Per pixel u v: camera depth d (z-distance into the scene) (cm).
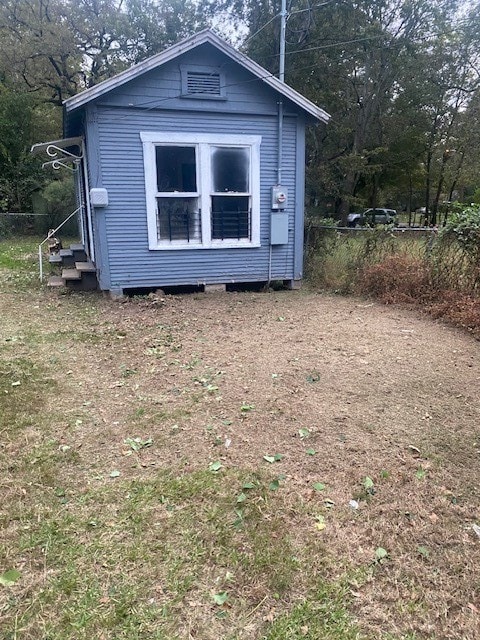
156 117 718
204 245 785
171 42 2106
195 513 240
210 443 307
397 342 504
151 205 744
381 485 264
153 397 378
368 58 1953
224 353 478
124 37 2042
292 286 849
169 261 774
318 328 566
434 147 2344
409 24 1931
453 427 326
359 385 394
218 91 736
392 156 2308
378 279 720
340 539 223
